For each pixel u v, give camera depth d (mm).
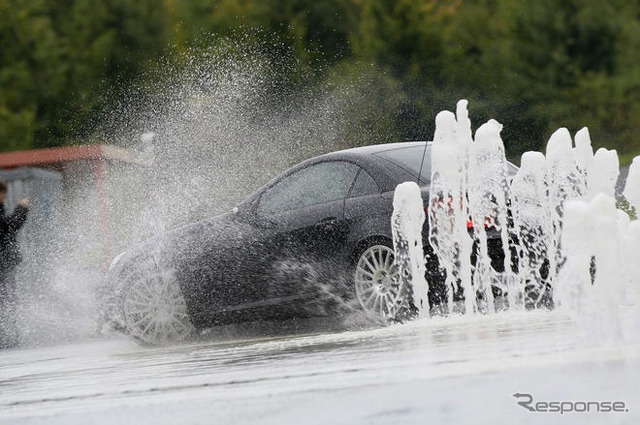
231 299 28391
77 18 93000
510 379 10273
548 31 99062
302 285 27125
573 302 12492
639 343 12453
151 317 29391
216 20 90438
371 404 9680
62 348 34094
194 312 28938
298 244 27188
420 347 15461
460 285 24453
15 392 16141
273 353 18422
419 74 87750
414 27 88375
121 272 29797
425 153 26625
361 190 26344
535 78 95438
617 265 12422
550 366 10977
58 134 90062
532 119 91812
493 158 24422
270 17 87625
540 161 24797
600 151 25234
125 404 12156
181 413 10703
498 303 26484
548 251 24797
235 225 28500
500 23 94125
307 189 27500
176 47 90375
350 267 26219
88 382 16594
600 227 12391
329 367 13922
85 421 10930
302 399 10633
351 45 87750
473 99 89375
